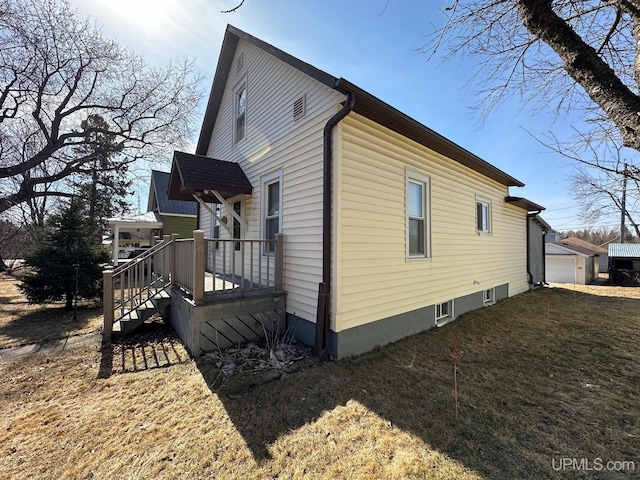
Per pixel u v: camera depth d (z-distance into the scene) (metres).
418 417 2.64
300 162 4.74
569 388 3.19
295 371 3.61
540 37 1.94
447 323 5.93
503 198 8.85
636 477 1.93
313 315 4.31
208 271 8.69
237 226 7.08
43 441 2.37
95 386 3.29
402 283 4.98
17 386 3.30
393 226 4.81
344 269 4.05
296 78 4.95
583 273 16.95
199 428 2.51
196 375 3.49
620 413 2.70
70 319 6.39
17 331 5.47
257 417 2.66
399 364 3.85
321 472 2.02
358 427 2.50
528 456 2.14
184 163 5.94
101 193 18.66
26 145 13.22
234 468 2.06
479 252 7.44
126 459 2.16
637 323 6.02
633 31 1.72
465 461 2.10
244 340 4.43
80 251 7.55
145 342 4.71
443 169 6.07
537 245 11.89
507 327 5.69
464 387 3.22
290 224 4.93
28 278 7.13
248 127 6.59
